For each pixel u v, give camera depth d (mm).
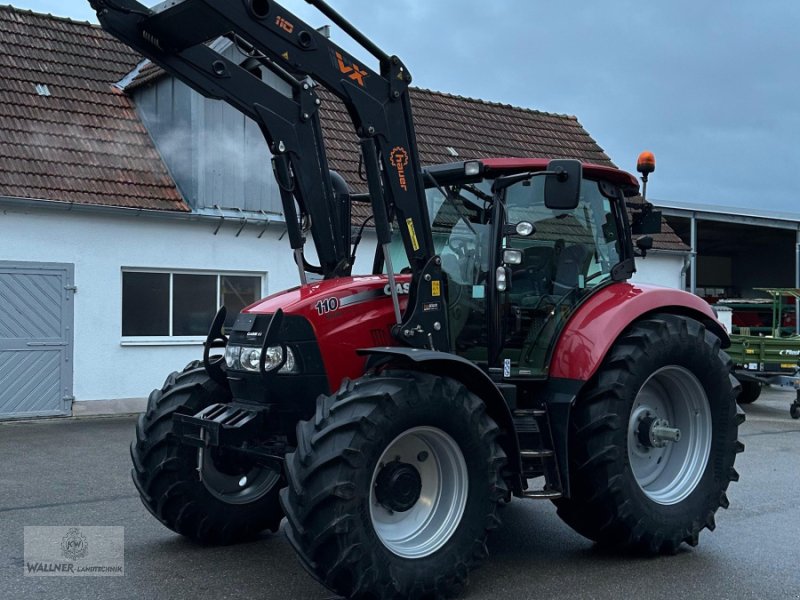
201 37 4527
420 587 4152
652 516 5035
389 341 4770
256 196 12328
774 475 7715
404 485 4293
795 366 12594
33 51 13117
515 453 4625
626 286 5551
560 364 5016
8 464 7820
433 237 5312
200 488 5164
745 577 4770
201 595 4367
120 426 10180
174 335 11805
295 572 4766
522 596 4414
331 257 5090
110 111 12719
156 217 11414
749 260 29500
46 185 10852
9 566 4816
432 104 17344
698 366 5402
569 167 4602
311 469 3939
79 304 11008
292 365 4535
